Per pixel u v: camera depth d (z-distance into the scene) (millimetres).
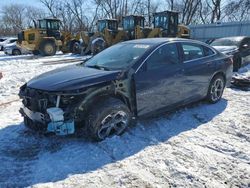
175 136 4496
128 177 3357
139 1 45531
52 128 3875
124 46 5250
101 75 4191
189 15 41438
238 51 10672
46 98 3986
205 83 5777
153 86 4664
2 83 8898
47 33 21266
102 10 48250
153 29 19219
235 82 7871
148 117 4984
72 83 3969
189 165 3625
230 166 3611
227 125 4988
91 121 4043
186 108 5836
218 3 39125
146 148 4070
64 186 3176
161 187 3178
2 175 3395
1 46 30453
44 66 13539
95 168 3545
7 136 4465
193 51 5598
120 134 4414
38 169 3523
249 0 34688
